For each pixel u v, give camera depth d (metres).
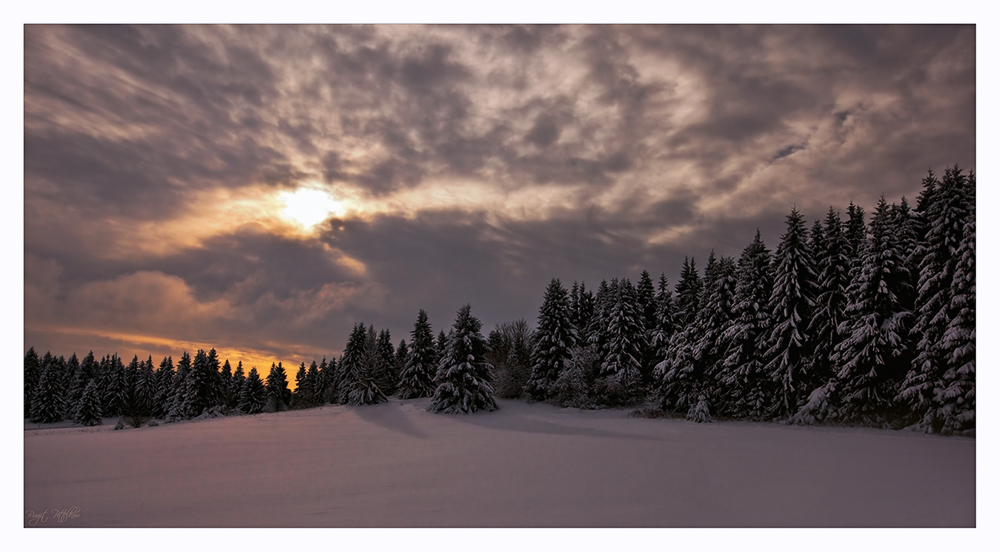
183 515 10.94
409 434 27.27
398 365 76.56
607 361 45.75
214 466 17.05
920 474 12.84
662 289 53.19
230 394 73.75
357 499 11.91
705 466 14.64
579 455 17.73
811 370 28.61
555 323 51.16
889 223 26.11
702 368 35.34
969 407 19.94
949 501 10.41
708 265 43.12
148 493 13.02
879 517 9.54
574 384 44.28
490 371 45.31
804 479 12.54
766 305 31.36
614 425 29.92
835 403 25.91
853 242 32.09
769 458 15.69
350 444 23.02
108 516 10.98
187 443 24.22
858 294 25.67
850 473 13.09
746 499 10.90
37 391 69.19
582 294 64.00
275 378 92.38
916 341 23.91
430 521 10.01
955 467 13.71
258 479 14.62
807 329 28.81
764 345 30.11
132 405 81.69
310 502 11.75
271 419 41.44
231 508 11.39
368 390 53.72
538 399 50.50
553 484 12.94
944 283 22.52
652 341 45.38
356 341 65.50
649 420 32.53
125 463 17.92
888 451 16.52
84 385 79.69
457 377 43.75
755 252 33.16
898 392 23.38
